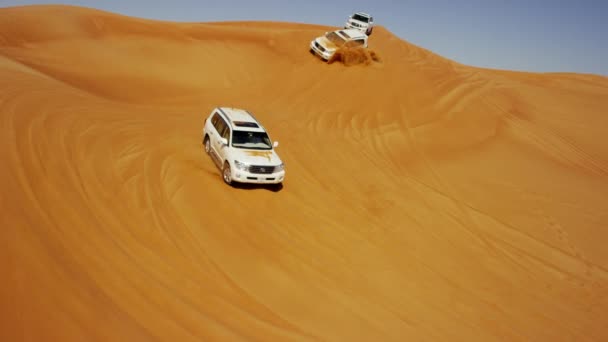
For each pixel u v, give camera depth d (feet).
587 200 53.36
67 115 44.96
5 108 39.93
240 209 36.29
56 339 16.85
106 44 94.58
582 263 40.01
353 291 29.53
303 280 29.32
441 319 28.84
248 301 25.62
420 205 45.32
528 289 34.63
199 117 62.23
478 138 66.54
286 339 23.08
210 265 27.89
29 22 94.68
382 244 36.47
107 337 18.06
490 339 27.89
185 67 89.20
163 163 40.27
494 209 47.55
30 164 30.96
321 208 40.19
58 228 24.81
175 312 21.91
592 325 31.53
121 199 31.55
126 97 67.77
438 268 34.88
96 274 22.29
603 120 88.63
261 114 67.21
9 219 23.24
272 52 102.99
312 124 65.16
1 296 17.78
